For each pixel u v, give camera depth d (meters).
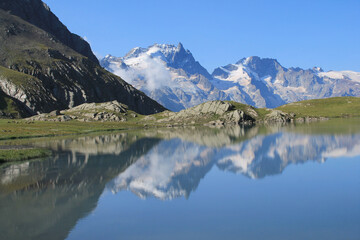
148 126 199.00
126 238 25.88
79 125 178.12
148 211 32.34
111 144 92.81
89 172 51.91
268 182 44.00
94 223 29.08
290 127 152.12
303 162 58.38
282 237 25.56
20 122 180.25
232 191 39.69
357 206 32.66
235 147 81.69
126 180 46.09
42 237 26.00
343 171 49.75
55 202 35.25
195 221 29.41
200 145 88.19
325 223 28.20
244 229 27.31
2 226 28.47
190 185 43.12
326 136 98.44
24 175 49.28
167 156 69.31
